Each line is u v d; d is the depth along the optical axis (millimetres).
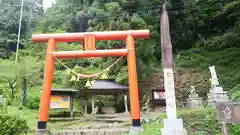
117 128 10539
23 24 37906
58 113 14656
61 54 11078
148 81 20094
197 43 27406
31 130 10188
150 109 16766
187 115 9906
